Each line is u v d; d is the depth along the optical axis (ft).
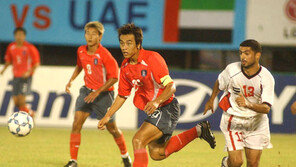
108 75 74.69
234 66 58.13
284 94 132.87
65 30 146.51
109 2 145.18
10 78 135.74
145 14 145.07
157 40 145.69
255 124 58.90
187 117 133.69
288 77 133.08
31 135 114.83
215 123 133.90
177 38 145.59
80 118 73.51
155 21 145.18
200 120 133.59
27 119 76.43
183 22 145.28
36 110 134.92
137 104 60.13
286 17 142.92
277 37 143.54
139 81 57.62
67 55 168.86
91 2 145.69
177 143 65.51
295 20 142.72
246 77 56.80
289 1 142.61
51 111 135.03
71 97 135.23
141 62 56.34
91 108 75.56
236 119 58.75
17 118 75.97
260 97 57.47
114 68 73.97
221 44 144.77
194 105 134.00
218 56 151.02
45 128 130.41
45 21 146.41
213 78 134.62
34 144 99.91
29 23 146.41
